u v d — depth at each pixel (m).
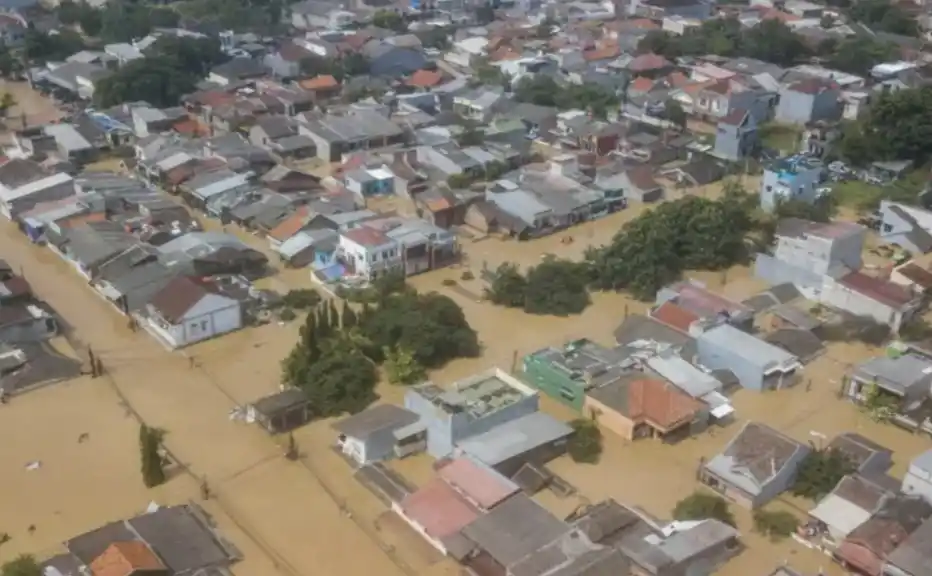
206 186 77.62
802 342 57.38
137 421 49.41
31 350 54.25
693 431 49.19
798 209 75.44
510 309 63.19
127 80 99.38
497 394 48.41
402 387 52.81
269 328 59.69
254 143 91.31
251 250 66.62
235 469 45.69
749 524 42.38
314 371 51.41
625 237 67.56
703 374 51.81
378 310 57.84
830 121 98.88
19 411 50.00
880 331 59.41
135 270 63.16
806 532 41.12
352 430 46.09
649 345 54.78
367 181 80.06
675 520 41.91
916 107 87.88
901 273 64.75
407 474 45.31
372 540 41.03
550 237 75.25
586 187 80.81
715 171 87.38
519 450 45.06
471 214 75.94
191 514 41.12
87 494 43.72
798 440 48.19
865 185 85.69
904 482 42.69
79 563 37.44
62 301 62.66
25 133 89.06
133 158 88.19
